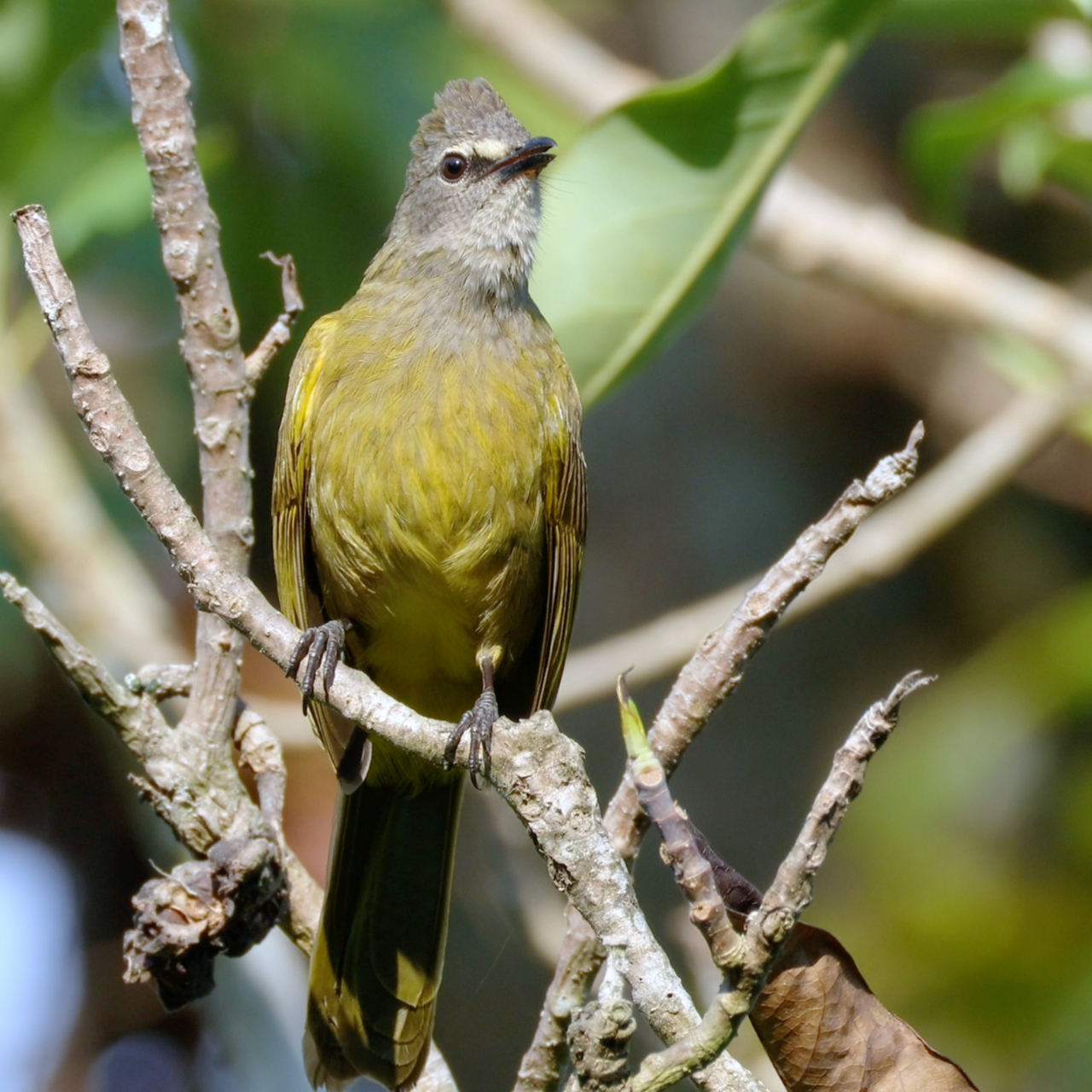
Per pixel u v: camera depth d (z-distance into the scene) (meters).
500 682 9.05
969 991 12.66
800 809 12.52
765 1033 5.18
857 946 12.94
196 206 6.72
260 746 6.58
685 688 5.80
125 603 10.36
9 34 10.52
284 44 11.74
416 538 8.25
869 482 5.58
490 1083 10.64
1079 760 13.44
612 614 12.84
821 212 10.97
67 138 11.17
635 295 8.52
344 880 7.62
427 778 7.75
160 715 6.40
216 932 5.88
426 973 7.22
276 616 5.72
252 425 12.19
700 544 13.05
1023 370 10.95
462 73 12.19
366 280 9.45
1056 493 13.91
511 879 10.58
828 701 13.02
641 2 15.08
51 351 12.52
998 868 13.13
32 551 10.57
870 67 14.90
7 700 12.19
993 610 13.86
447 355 8.34
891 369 13.77
